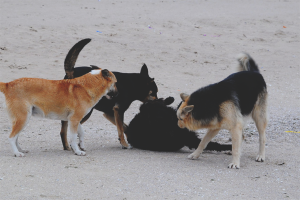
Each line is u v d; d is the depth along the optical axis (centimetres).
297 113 1121
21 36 1778
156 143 784
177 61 1720
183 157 739
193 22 2348
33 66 1454
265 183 595
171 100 837
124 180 580
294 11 2772
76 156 700
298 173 647
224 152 805
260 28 2350
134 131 809
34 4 2453
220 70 1648
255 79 729
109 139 877
